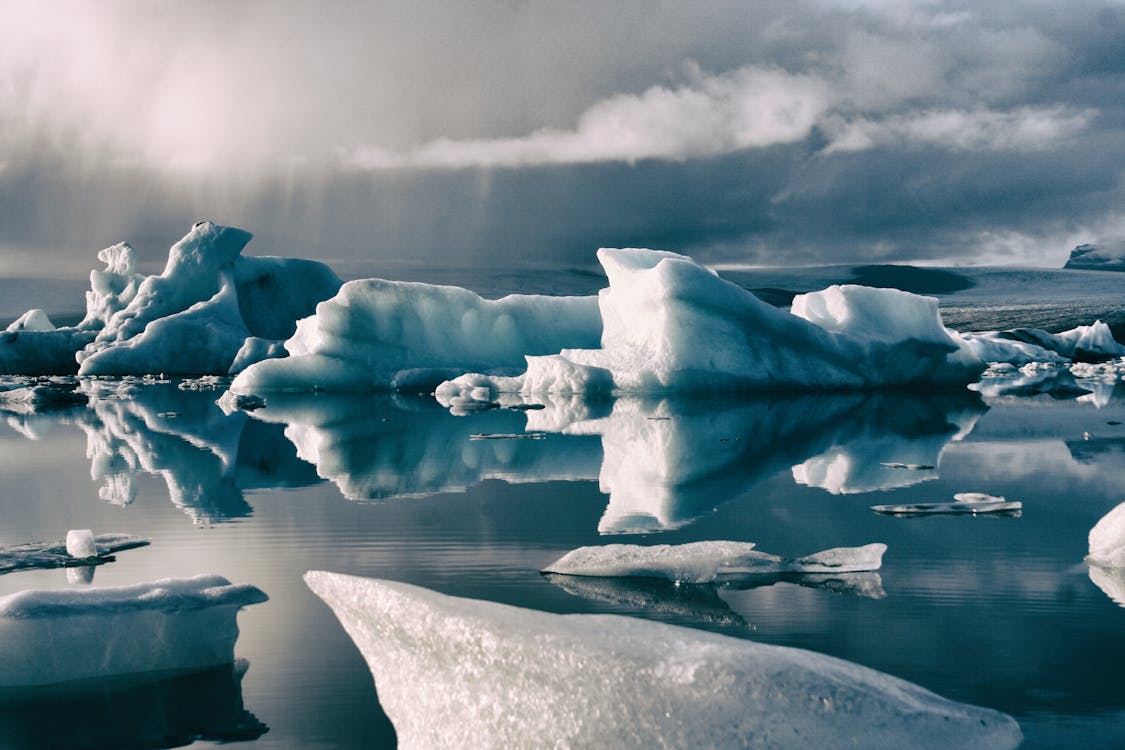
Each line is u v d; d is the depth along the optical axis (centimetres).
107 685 457
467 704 334
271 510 902
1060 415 1822
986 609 564
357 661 484
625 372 2256
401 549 734
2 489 1044
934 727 337
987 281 10619
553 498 956
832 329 2488
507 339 2847
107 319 3878
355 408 2117
